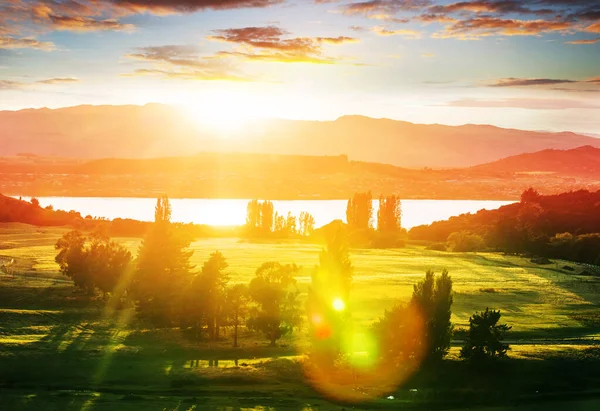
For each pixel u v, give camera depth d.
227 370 77.19
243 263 163.88
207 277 92.56
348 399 70.62
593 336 96.06
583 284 137.38
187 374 75.88
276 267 92.69
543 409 69.12
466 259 180.25
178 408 65.69
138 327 98.25
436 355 80.12
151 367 78.62
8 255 175.50
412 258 181.75
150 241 114.94
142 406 65.94
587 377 77.81
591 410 68.81
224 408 66.06
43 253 180.75
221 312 91.81
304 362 80.38
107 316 105.00
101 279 115.62
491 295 123.12
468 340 81.94
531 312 110.25
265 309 90.12
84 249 134.12
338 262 83.31
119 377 75.25
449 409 69.25
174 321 98.31
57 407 65.56
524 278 145.00
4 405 65.81
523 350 84.69
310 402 69.12
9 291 120.50
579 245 186.75
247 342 90.81
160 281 107.19
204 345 88.81
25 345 85.50
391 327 81.38
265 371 77.31
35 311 105.94
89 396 68.81
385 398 71.31
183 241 120.75
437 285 81.50
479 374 77.62
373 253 198.62
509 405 70.44
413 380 76.25
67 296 118.44
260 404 67.62
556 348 86.00
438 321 80.25
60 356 81.75
